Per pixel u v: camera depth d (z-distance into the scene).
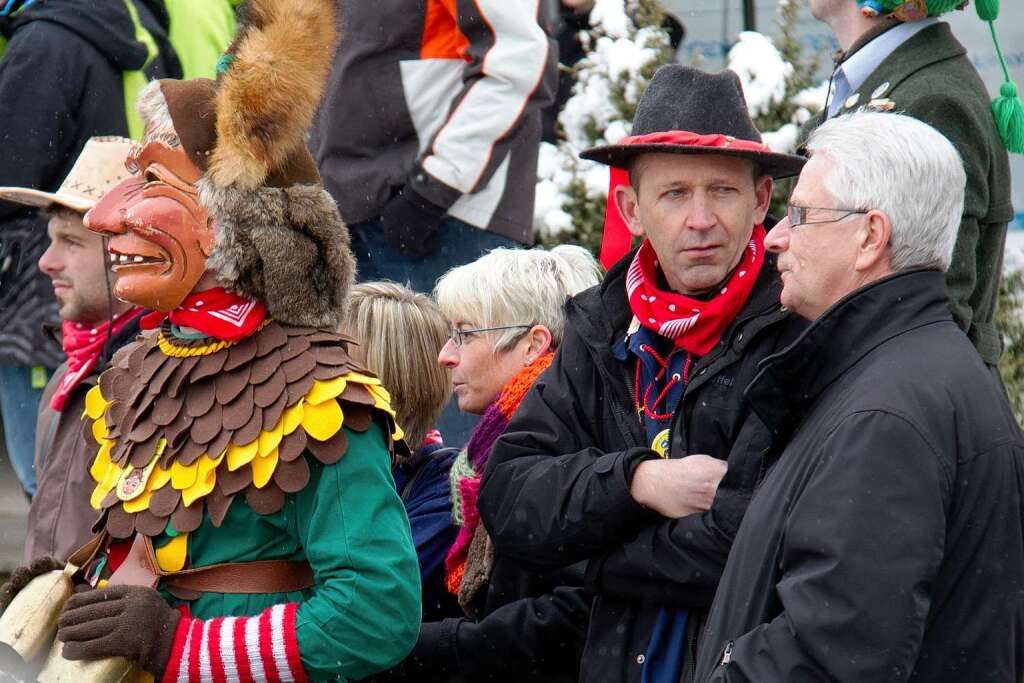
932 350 8.92
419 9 16.86
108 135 18.44
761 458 10.27
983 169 13.21
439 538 13.39
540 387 11.78
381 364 13.47
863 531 8.34
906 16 13.80
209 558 9.90
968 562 8.56
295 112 9.94
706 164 11.12
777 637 8.52
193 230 9.87
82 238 13.80
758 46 19.06
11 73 17.97
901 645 8.20
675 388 11.17
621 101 19.39
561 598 12.13
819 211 9.41
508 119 16.88
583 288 13.73
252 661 9.43
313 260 10.05
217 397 9.98
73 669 9.45
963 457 8.59
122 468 10.34
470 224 17.06
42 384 18.38
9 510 23.66
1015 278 19.52
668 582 10.48
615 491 10.66
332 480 9.75
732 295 10.97
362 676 9.80
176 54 19.11
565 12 21.12
